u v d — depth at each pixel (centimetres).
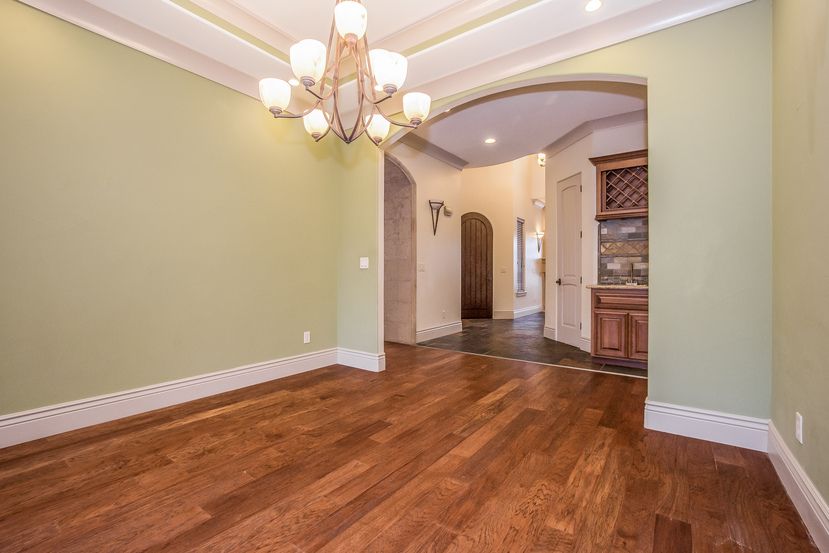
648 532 147
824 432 139
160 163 276
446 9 262
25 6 217
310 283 389
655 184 238
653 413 242
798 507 158
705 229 225
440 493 174
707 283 225
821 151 142
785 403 184
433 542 142
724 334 222
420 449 218
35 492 172
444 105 326
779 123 193
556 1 230
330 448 219
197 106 297
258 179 341
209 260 306
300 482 183
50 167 227
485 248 848
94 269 245
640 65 242
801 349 163
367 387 335
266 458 207
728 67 218
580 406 288
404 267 549
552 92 378
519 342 553
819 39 143
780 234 192
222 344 317
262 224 345
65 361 235
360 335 401
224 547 139
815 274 148
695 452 212
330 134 407
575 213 519
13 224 214
